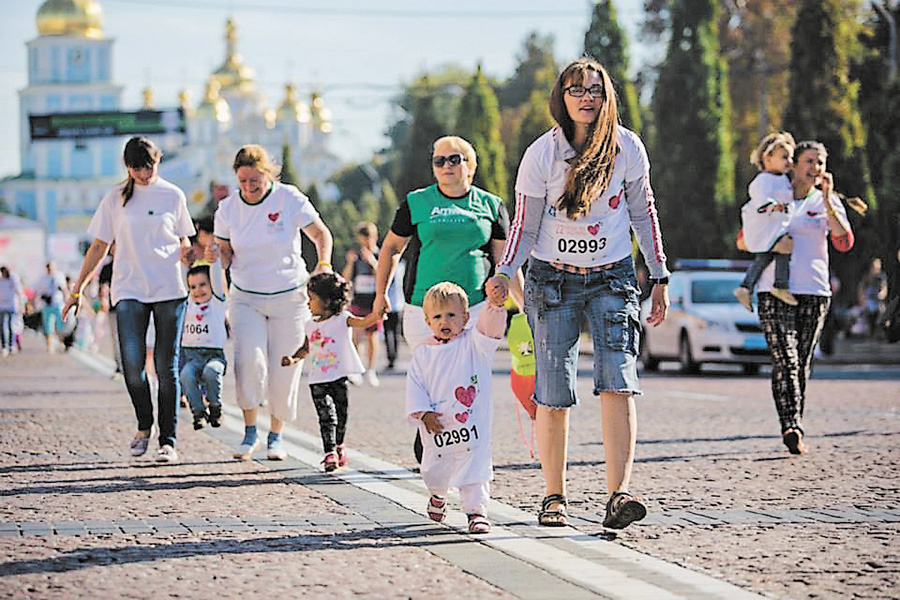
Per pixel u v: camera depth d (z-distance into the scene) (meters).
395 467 25.50
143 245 26.22
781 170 28.41
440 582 14.99
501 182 150.25
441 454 18.55
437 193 22.95
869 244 90.12
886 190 82.88
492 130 149.88
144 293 26.28
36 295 85.88
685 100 109.62
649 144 123.31
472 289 22.83
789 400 27.33
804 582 14.91
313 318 25.56
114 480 23.50
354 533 18.14
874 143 86.50
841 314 101.06
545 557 16.31
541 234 18.58
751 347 59.75
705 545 17.12
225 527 18.58
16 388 49.00
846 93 96.12
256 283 26.33
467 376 18.56
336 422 25.34
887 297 31.86
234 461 26.48
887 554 16.52
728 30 171.75
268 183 26.39
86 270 26.61
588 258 18.41
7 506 20.45
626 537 17.73
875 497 21.25
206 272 29.28
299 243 26.70
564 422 18.69
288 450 28.50
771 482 23.05
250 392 26.41
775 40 166.75
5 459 26.69
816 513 19.67
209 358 29.36
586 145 18.05
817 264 28.11
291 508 20.33
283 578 15.22
